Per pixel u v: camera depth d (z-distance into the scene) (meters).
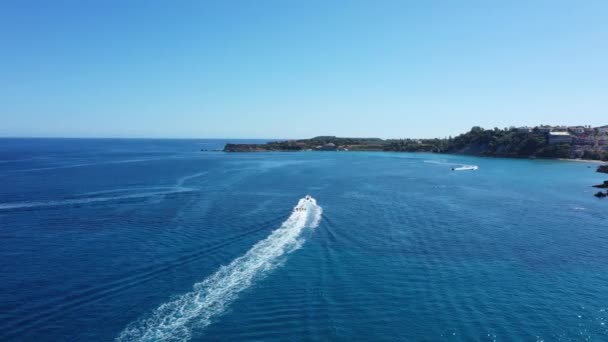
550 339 31.06
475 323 33.12
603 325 33.22
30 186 103.94
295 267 44.38
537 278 42.66
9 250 49.53
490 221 68.31
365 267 44.75
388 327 32.16
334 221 66.44
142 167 164.88
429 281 41.25
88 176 128.12
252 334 30.78
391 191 102.69
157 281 40.09
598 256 49.97
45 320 32.59
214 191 98.38
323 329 31.70
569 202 88.62
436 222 66.94
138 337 30.20
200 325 31.92
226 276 41.47
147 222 64.06
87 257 46.94
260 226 61.91
